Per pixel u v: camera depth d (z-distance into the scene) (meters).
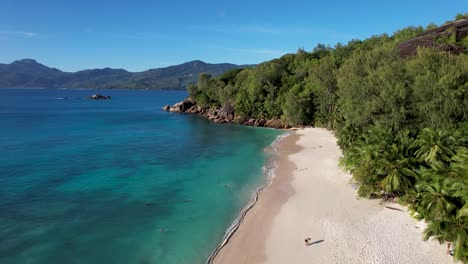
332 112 84.31
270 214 30.91
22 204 33.16
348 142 51.06
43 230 27.72
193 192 37.50
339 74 72.31
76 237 26.69
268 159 53.34
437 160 30.84
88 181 41.00
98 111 146.12
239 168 47.78
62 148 60.44
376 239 25.44
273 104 100.12
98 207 32.91
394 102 45.09
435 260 22.45
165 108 154.75
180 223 29.56
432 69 44.50
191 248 25.38
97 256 24.03
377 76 50.66
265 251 24.52
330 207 31.86
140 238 26.78
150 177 43.06
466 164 23.67
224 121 107.44
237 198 35.59
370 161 33.25
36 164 48.50
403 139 35.78
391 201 32.12
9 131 79.00
